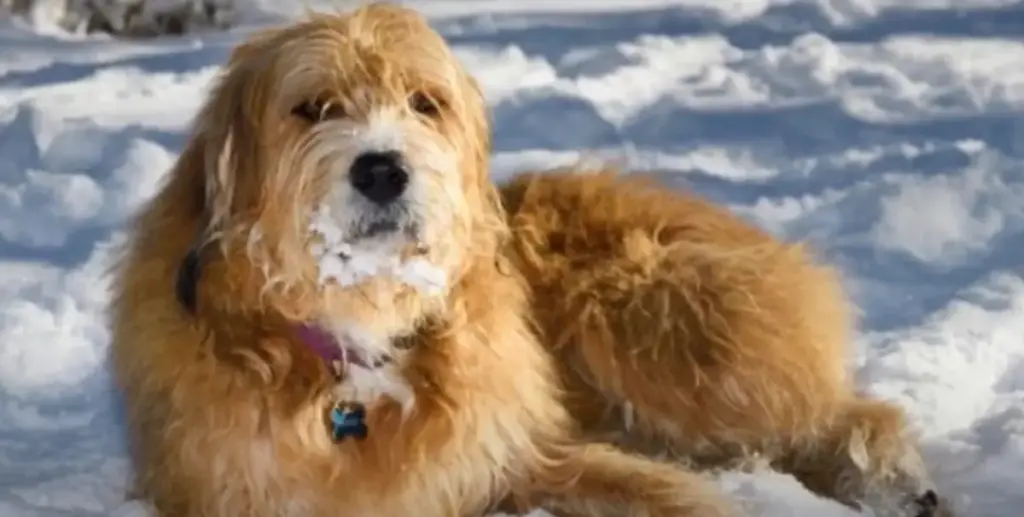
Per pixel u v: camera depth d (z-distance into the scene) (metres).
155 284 2.52
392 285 2.46
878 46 4.75
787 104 4.14
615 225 2.77
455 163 2.47
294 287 2.45
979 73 4.38
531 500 2.59
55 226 3.48
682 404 2.70
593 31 5.12
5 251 3.41
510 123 3.97
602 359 2.71
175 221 2.52
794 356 2.70
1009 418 2.80
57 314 3.18
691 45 4.86
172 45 5.23
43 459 2.80
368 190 2.39
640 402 2.71
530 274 2.74
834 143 3.84
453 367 2.51
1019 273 3.22
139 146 3.76
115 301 2.58
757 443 2.71
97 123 4.07
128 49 5.19
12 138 3.96
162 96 4.39
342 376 2.48
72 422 2.90
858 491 2.68
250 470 2.47
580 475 2.57
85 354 3.06
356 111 2.45
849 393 2.78
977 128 3.89
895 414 2.72
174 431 2.49
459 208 2.46
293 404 2.46
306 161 2.42
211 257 2.46
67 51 5.19
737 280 2.71
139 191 3.56
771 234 3.12
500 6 5.61
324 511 2.49
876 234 3.36
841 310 2.81
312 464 2.47
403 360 2.50
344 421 2.49
